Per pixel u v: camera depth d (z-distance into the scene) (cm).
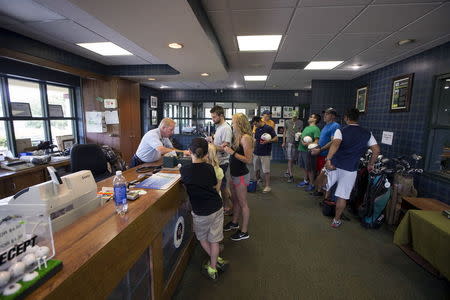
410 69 342
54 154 374
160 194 156
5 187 265
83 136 472
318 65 416
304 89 739
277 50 330
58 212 107
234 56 365
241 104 781
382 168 283
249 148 224
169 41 248
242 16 226
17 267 67
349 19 228
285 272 199
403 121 353
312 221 297
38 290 67
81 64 379
